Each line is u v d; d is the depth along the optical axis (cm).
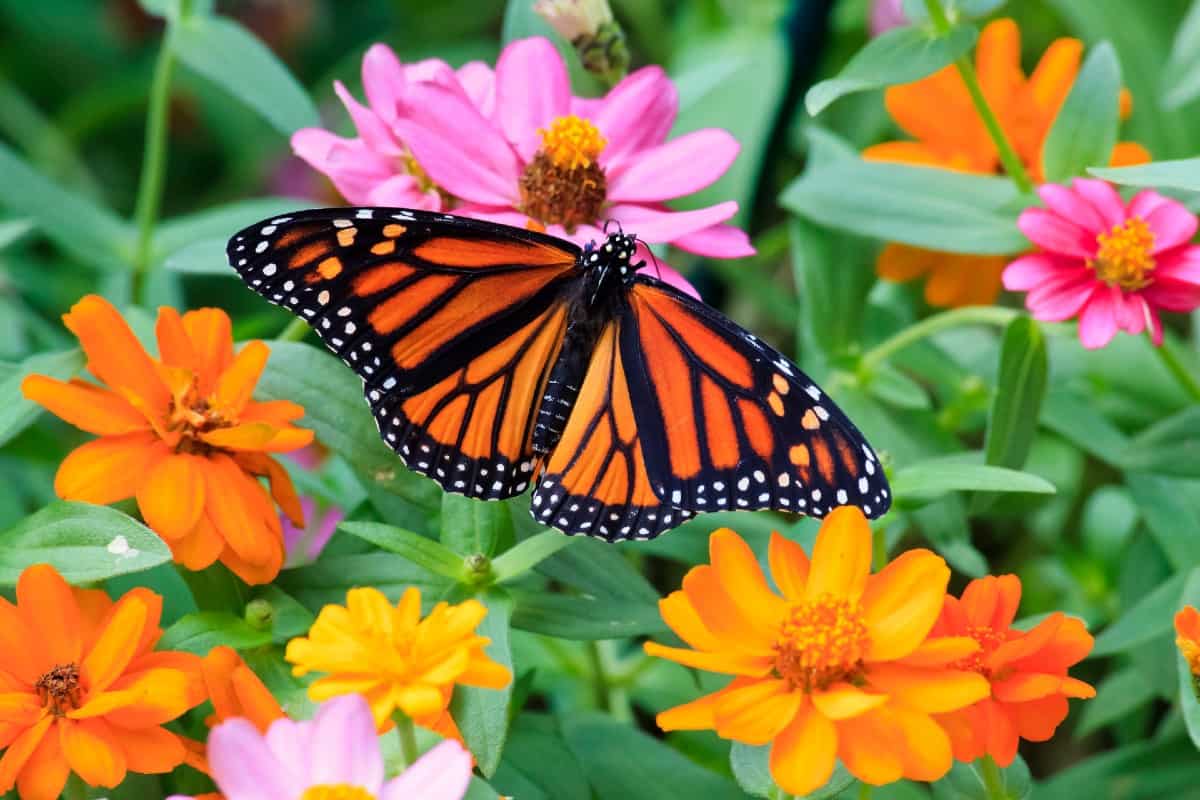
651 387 76
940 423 85
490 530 77
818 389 75
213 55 86
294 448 75
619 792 80
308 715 75
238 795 70
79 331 76
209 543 75
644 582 78
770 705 72
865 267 85
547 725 80
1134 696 85
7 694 73
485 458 76
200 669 74
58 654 74
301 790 70
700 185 80
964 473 77
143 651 74
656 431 76
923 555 73
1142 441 83
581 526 76
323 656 71
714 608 73
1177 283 81
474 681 72
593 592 78
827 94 81
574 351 76
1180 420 82
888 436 85
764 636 73
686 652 73
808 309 85
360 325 76
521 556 76
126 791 75
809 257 85
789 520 86
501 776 79
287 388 78
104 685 73
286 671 76
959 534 82
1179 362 86
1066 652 74
